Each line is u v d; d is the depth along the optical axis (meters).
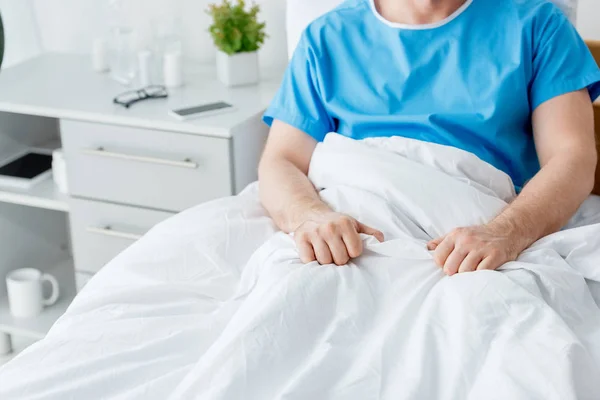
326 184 1.67
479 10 1.69
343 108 1.75
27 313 2.42
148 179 2.12
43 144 2.67
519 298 1.22
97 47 2.49
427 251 1.39
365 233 1.47
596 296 1.40
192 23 2.54
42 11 2.72
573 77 1.64
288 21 2.11
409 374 1.12
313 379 1.12
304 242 1.43
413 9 1.71
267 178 1.72
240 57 2.32
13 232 2.57
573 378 1.07
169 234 1.60
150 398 1.15
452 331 1.19
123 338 1.30
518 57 1.64
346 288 1.29
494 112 1.63
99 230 2.21
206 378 1.13
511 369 1.10
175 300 1.45
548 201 1.51
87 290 1.51
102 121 2.12
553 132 1.62
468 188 1.52
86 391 1.18
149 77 2.36
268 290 1.29
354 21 1.78
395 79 1.72
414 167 1.57
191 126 2.03
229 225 1.60
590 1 2.09
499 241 1.39
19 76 2.46
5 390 1.19
